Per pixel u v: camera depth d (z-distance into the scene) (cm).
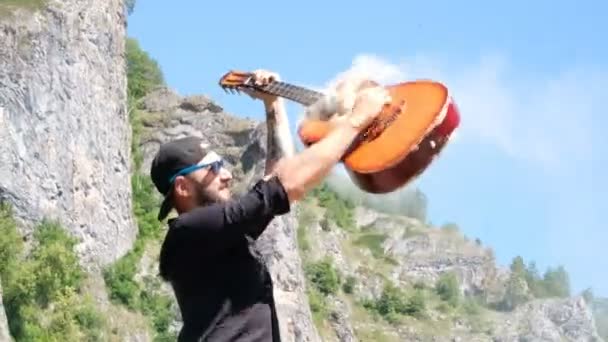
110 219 18212
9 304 15512
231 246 1262
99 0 18875
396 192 1288
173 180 1309
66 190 17112
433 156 1279
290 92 1382
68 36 17688
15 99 16400
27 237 16225
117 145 18925
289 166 1251
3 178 16088
